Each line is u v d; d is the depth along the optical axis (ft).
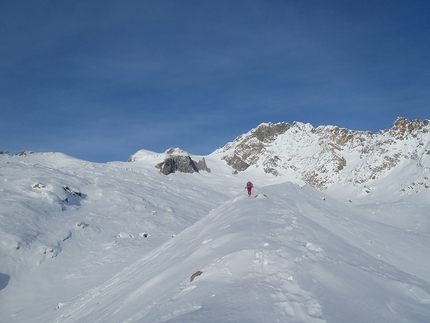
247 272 25.04
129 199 155.12
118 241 108.68
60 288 79.71
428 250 60.13
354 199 238.89
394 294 24.49
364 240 58.29
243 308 18.97
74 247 100.37
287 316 18.24
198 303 20.79
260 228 39.65
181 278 30.07
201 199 214.28
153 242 112.47
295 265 25.68
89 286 78.38
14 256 86.53
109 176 218.18
